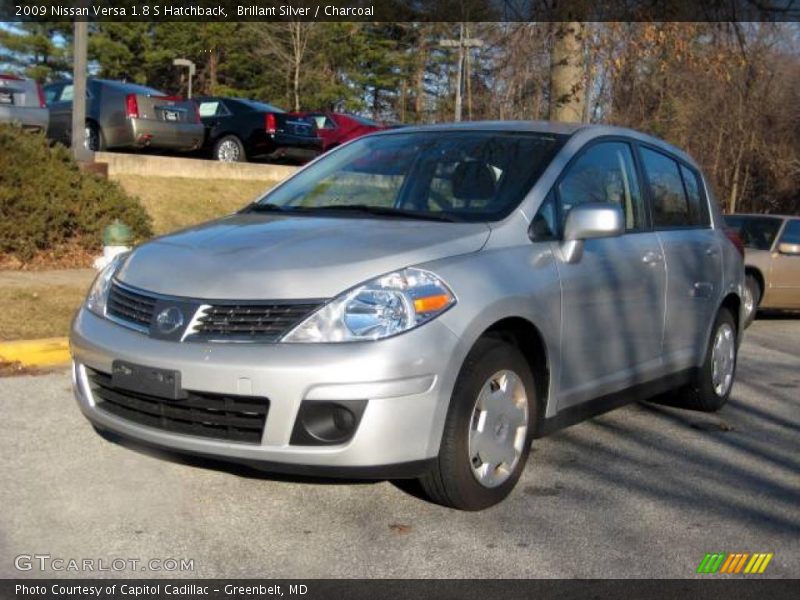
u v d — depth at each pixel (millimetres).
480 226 4738
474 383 4355
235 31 41906
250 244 4574
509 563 4059
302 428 4012
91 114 16656
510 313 4492
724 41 13453
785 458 5777
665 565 4098
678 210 6430
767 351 9977
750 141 30969
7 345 7148
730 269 6832
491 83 18438
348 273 4188
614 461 5574
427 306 4172
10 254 10938
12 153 10914
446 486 4375
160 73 46031
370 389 3979
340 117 22547
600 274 5215
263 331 4102
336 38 38938
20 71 44062
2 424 5703
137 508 4512
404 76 40844
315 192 5531
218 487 4816
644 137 6238
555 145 5410
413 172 5391
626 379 5574
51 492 4668
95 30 43594
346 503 4664
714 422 6590
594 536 4387
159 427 4316
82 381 4641
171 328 4242
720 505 4875
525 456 4793
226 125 19641
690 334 6309
